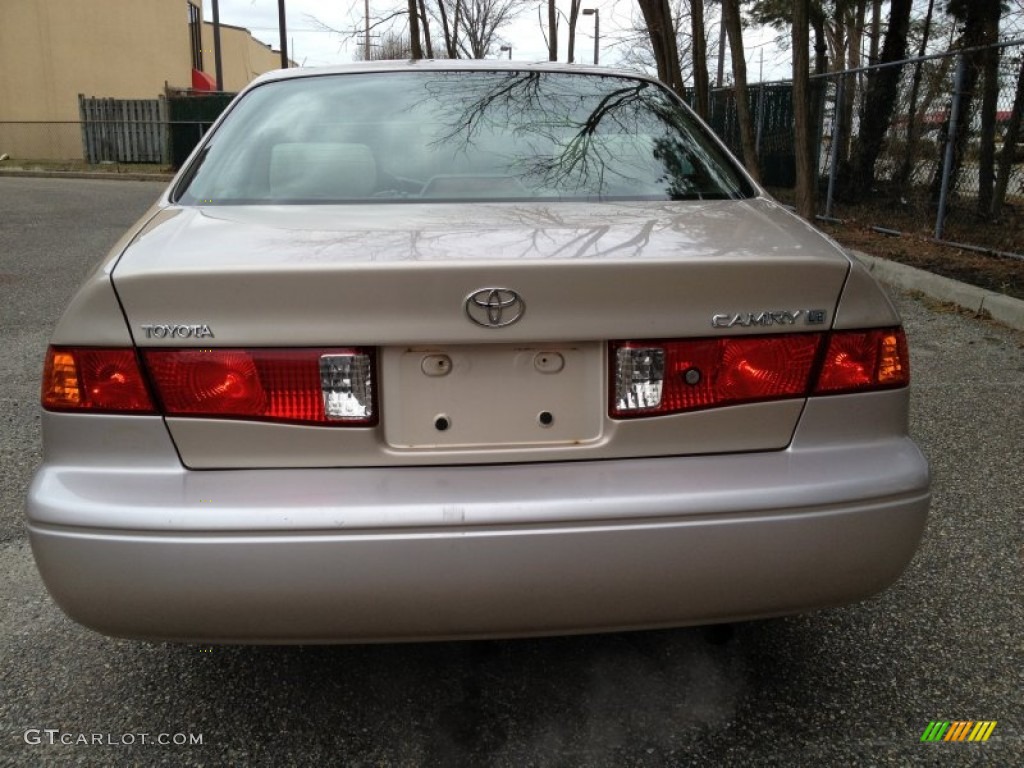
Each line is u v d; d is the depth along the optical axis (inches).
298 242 74.7
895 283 287.6
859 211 412.5
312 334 69.5
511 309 69.6
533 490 70.2
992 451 150.5
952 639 98.5
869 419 76.5
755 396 73.7
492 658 96.2
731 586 71.9
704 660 95.6
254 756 81.9
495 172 96.8
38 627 102.0
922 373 195.6
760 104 538.9
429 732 84.8
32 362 204.1
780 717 86.4
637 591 70.7
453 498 69.4
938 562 114.3
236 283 68.8
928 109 360.8
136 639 72.6
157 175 883.4
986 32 410.0
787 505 71.6
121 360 70.2
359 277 68.6
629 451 73.1
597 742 83.2
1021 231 324.2
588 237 76.3
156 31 1155.9
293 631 70.3
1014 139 325.4
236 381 69.8
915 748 82.1
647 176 98.9
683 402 73.0
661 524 69.9
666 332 71.8
